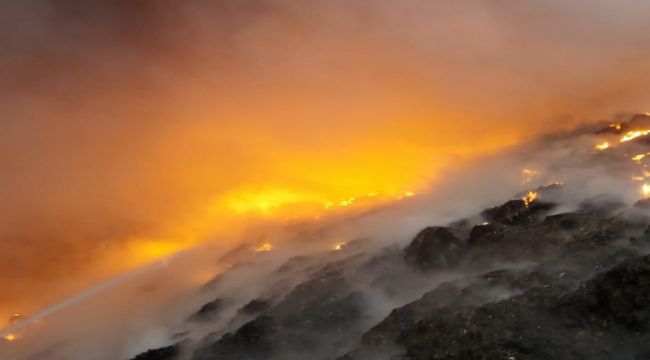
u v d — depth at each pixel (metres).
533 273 6.60
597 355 5.18
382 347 6.12
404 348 5.93
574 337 5.43
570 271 6.42
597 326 5.50
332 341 6.82
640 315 5.44
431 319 6.16
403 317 6.48
